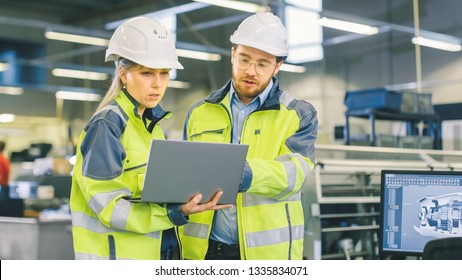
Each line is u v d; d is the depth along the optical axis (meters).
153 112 1.79
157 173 1.56
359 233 3.10
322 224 3.03
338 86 10.84
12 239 4.20
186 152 1.57
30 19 11.71
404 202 2.05
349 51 10.93
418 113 4.76
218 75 11.55
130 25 1.75
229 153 1.63
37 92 11.55
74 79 11.86
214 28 11.09
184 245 1.98
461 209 2.01
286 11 9.70
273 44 1.92
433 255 1.68
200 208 1.67
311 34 10.70
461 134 5.13
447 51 9.52
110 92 1.76
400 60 10.27
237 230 1.92
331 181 3.07
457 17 9.50
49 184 5.52
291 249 1.92
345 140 4.55
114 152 1.64
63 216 4.40
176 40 10.85
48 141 11.43
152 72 1.72
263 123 1.96
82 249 1.70
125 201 1.63
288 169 1.79
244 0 7.72
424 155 3.48
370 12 10.71
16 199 5.26
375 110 4.45
